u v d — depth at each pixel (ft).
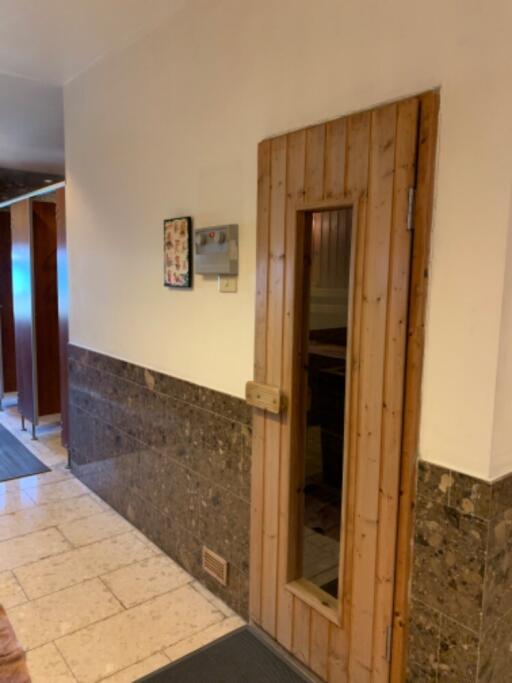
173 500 8.58
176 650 6.64
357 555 5.53
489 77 4.21
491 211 4.29
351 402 5.46
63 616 7.26
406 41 4.77
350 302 5.38
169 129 7.97
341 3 5.30
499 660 4.84
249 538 7.05
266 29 6.18
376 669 5.41
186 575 8.29
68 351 12.09
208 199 7.30
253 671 6.28
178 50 7.64
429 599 4.92
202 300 7.58
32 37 8.57
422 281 4.76
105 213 9.96
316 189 5.63
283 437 6.32
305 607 6.20
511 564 4.76
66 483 11.78
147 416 9.11
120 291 9.67
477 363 4.47
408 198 4.77
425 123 4.62
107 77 9.46
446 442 4.71
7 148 16.14
